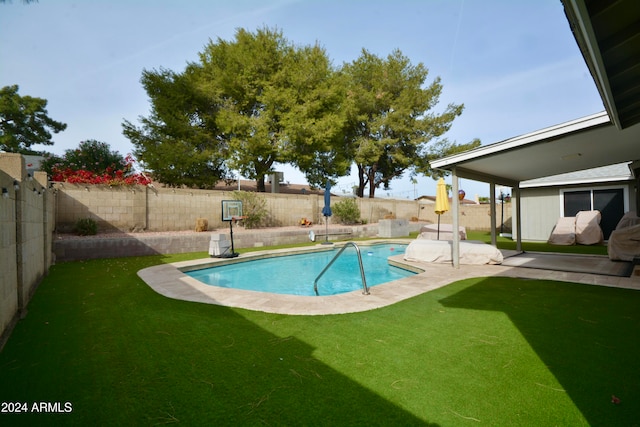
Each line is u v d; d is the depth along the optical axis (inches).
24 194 161.5
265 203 587.5
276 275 340.5
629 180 457.1
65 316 155.9
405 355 111.9
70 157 590.9
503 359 108.1
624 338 125.3
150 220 449.7
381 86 922.7
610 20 88.9
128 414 78.5
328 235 599.8
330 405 81.9
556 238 492.7
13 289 143.3
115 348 118.1
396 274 340.8
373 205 812.6
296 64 730.8
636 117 158.1
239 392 88.3
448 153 916.0
